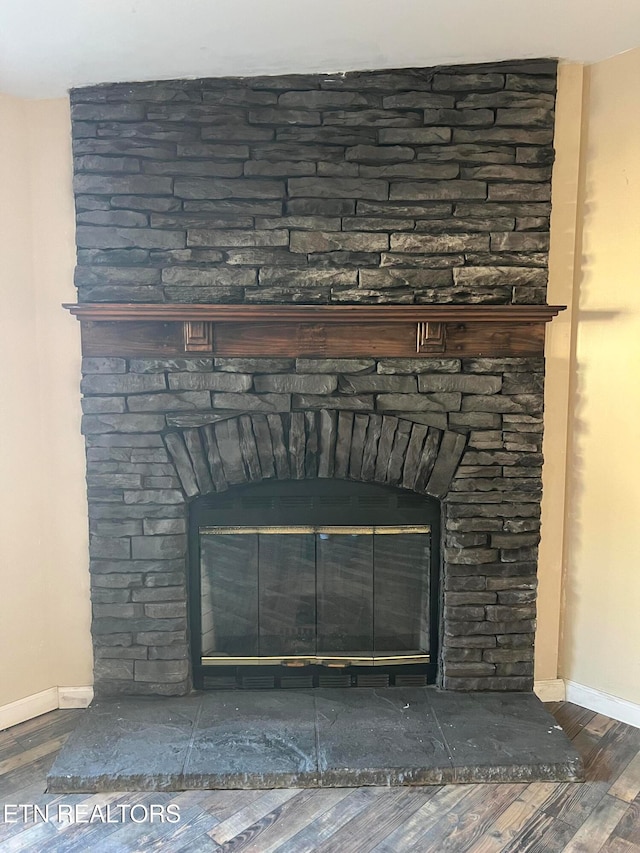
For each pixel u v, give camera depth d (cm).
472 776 204
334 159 220
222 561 247
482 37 196
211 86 217
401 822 188
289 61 207
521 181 221
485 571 239
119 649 239
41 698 246
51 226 228
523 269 224
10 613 237
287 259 222
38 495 239
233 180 220
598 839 182
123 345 225
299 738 216
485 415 230
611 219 224
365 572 248
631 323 224
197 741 215
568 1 176
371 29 188
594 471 238
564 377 235
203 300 224
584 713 244
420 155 220
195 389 227
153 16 177
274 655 248
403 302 225
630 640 235
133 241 221
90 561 236
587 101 224
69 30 183
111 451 230
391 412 229
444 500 236
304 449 230
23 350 230
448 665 243
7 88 216
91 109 217
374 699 239
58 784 200
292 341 225
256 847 179
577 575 246
